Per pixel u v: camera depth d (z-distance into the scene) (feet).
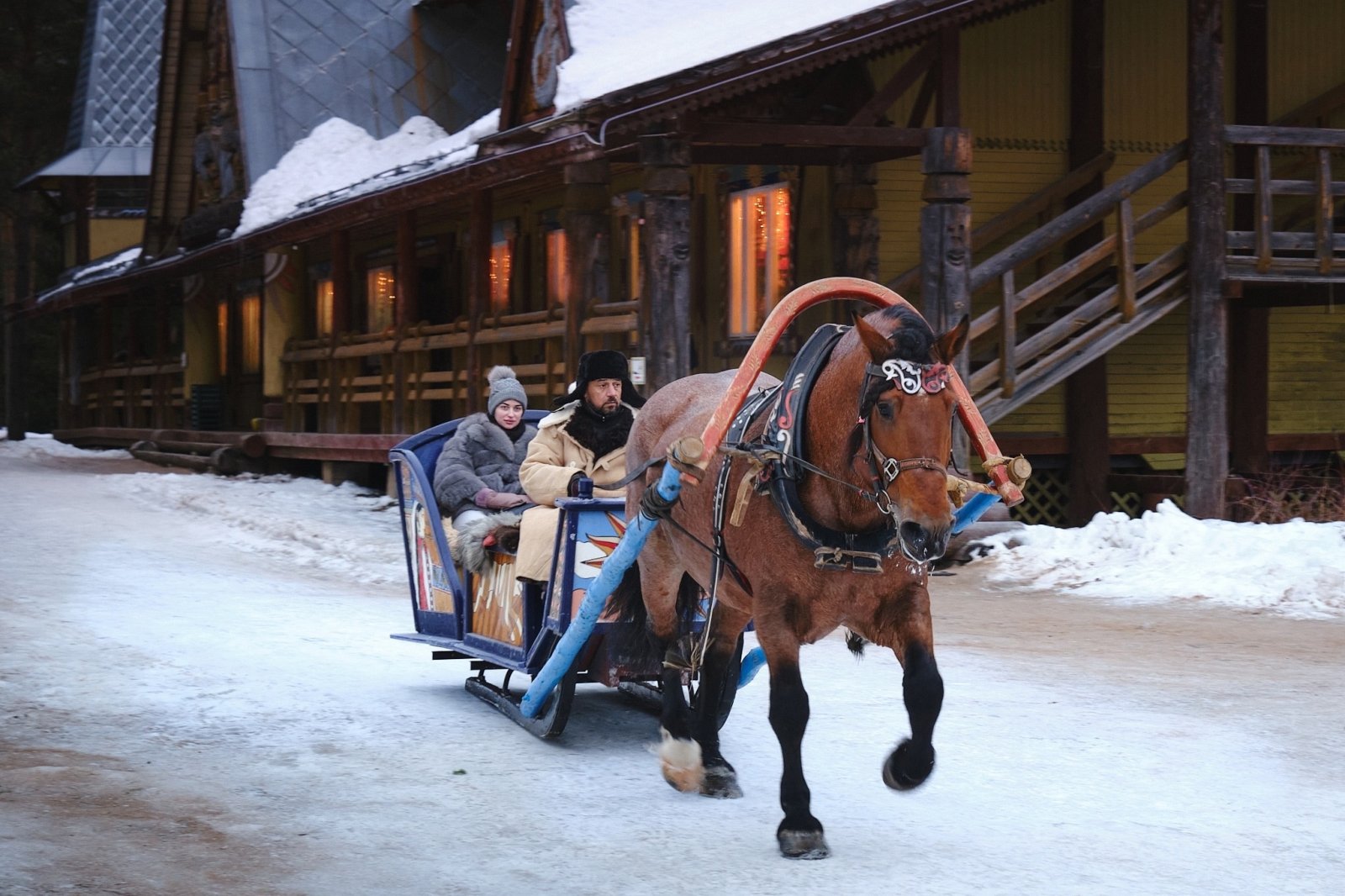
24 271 125.59
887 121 54.54
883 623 17.01
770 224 55.72
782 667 17.06
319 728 23.24
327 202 73.61
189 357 101.55
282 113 90.07
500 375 27.40
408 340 67.41
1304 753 21.95
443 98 94.22
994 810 18.83
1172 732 23.29
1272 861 16.70
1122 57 58.39
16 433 119.14
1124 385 59.52
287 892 15.28
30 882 15.26
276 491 68.18
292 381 82.58
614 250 64.13
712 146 51.37
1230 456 61.16
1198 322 49.06
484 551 24.80
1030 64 57.26
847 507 16.21
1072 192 57.21
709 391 21.15
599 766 21.18
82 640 30.09
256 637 31.37
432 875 15.94
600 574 20.18
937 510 14.75
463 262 77.36
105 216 133.59
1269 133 49.16
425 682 27.53
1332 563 38.06
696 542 19.31
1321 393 63.05
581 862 16.52
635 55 51.31
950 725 23.71
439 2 96.78
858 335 16.48
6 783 19.16
